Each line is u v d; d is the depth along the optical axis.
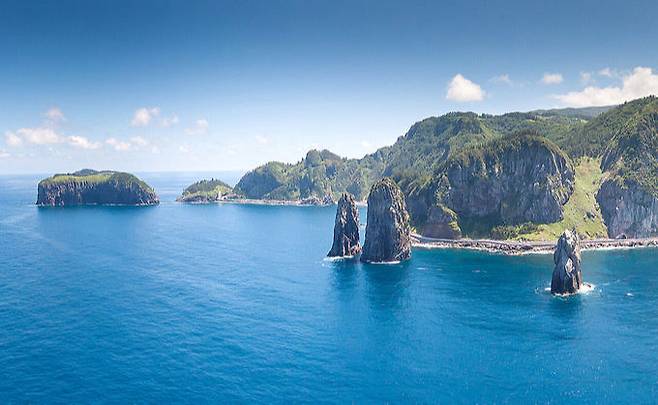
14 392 119.38
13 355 139.50
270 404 114.31
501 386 123.00
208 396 117.56
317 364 134.62
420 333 156.88
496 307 183.50
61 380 125.25
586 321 166.75
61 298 193.62
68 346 145.75
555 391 120.44
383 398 117.44
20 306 182.88
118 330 158.38
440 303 188.75
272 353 141.50
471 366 133.62
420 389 121.62
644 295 196.88
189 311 177.75
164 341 149.50
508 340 150.88
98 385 122.69
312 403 115.06
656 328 159.62
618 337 152.38
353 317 172.12
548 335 154.50
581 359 137.25
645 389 120.94
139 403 114.69
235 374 128.50
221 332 157.00
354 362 136.00
